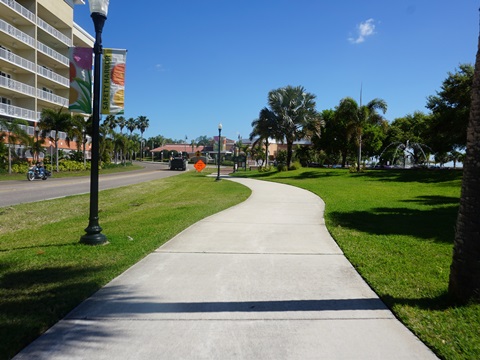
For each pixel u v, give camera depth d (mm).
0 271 5371
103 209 13188
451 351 3137
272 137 40438
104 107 7430
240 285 4789
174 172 51000
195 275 5184
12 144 35500
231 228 8711
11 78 42312
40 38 48281
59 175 36906
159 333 3486
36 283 4809
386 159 64312
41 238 8031
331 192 18281
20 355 3098
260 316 3861
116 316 3848
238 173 47469
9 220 10891
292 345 3283
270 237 7723
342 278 5098
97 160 7098
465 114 28812
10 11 39156
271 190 19812
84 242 7008
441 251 6504
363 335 3467
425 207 12516
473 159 3912
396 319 3805
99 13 6945
